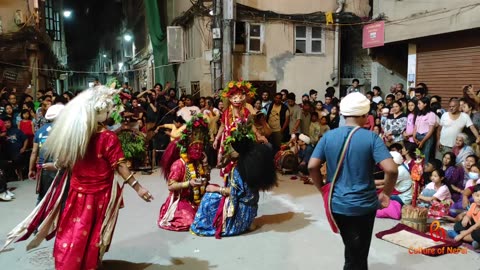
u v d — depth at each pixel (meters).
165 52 15.73
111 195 3.76
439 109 7.68
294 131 9.20
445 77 9.90
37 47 15.17
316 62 12.87
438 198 5.53
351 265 3.24
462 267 4.04
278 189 7.15
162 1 16.12
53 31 22.81
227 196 4.96
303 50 12.83
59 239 3.68
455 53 9.60
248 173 4.86
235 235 4.98
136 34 23.17
